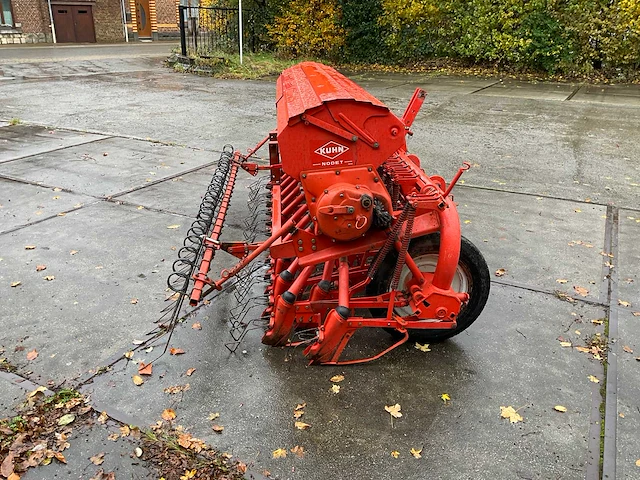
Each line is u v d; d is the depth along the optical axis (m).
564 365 3.04
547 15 13.80
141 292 3.71
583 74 13.93
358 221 2.70
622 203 5.44
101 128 8.20
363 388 2.85
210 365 3.00
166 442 2.47
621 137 7.99
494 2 14.24
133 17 28.88
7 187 5.61
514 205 5.36
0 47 22.72
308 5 15.55
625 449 2.47
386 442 2.51
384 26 15.98
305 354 3.00
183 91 11.59
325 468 2.36
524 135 8.09
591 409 2.72
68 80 12.78
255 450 2.45
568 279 3.94
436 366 3.03
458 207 5.29
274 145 4.90
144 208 5.15
